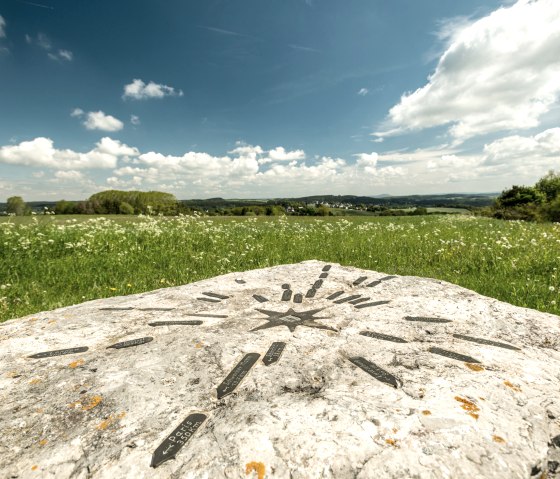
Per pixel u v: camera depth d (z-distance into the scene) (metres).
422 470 1.75
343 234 13.21
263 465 1.83
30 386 2.71
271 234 13.01
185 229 12.48
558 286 6.14
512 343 3.29
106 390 2.62
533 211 32.31
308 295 4.96
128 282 7.48
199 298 4.91
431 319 3.84
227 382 2.67
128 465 1.91
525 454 1.86
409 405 2.23
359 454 1.85
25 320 4.12
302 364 2.91
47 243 9.56
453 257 8.77
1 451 2.07
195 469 1.85
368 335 3.47
